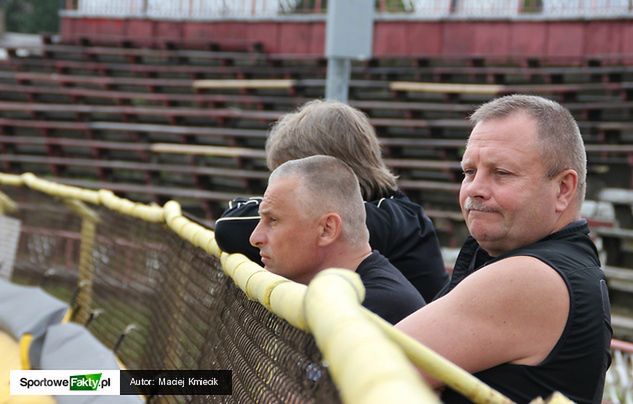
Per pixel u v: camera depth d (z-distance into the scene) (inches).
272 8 1926.7
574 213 263.3
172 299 486.3
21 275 941.2
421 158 1405.0
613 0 1542.8
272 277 249.9
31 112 1861.5
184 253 476.7
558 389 237.0
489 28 1658.5
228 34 1955.0
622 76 1435.8
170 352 463.8
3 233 1008.2
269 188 307.4
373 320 186.9
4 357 596.1
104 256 697.0
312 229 301.7
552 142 255.8
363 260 307.9
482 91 1493.6
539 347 235.9
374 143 378.0
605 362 248.5
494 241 259.6
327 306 166.7
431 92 1573.6
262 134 1562.5
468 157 264.5
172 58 1934.1
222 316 348.8
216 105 1731.1
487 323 235.9
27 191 949.8
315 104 380.8
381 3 1802.4
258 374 260.5
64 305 633.6
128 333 592.7
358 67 1726.1
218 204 1464.1
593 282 243.6
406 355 185.5
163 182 1601.9
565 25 1577.3
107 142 1710.1
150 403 466.6
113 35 2084.2
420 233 367.9
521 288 235.8
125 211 636.1
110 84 1889.8
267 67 1818.4
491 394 183.6
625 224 1062.4
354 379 137.1
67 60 2038.6
